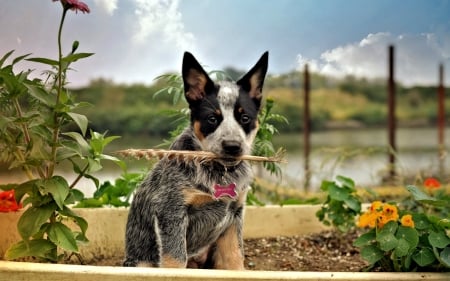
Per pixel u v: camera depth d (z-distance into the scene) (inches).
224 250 47.8
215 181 44.1
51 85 43.4
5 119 40.3
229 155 42.4
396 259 43.6
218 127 43.5
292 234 63.3
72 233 43.4
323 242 60.8
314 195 78.4
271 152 54.7
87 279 37.7
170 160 44.9
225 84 45.9
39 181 41.2
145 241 46.5
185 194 44.1
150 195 45.9
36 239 42.7
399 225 43.9
